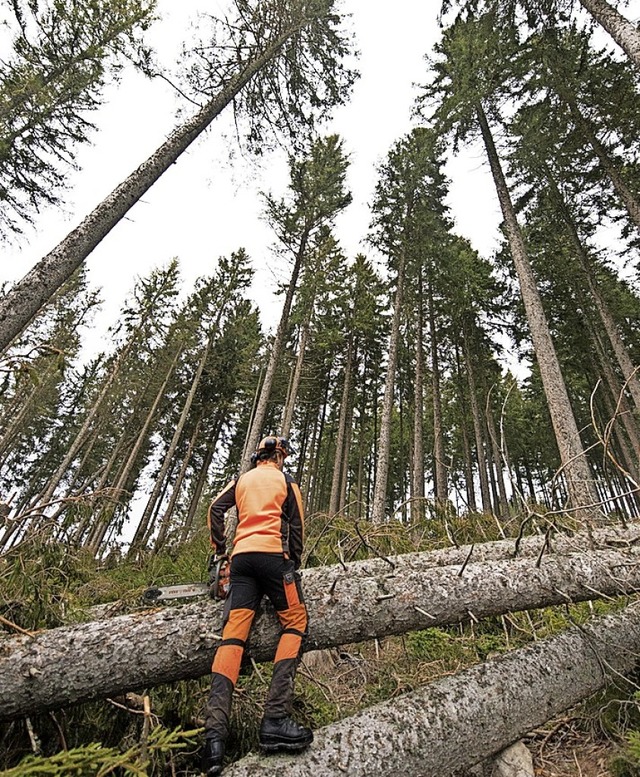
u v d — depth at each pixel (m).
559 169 12.38
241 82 8.05
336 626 2.54
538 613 3.88
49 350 3.40
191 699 2.66
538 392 21.25
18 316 4.68
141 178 6.19
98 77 10.23
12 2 8.06
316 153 16.23
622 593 3.24
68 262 5.21
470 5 9.31
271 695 2.14
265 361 20.88
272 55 8.69
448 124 10.81
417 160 13.97
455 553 3.50
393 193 15.91
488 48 9.45
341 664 3.82
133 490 23.17
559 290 15.74
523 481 26.47
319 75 9.27
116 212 5.81
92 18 8.66
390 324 21.12
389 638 4.05
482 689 2.45
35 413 20.25
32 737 2.04
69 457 17.77
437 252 15.21
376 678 3.56
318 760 1.98
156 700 2.56
